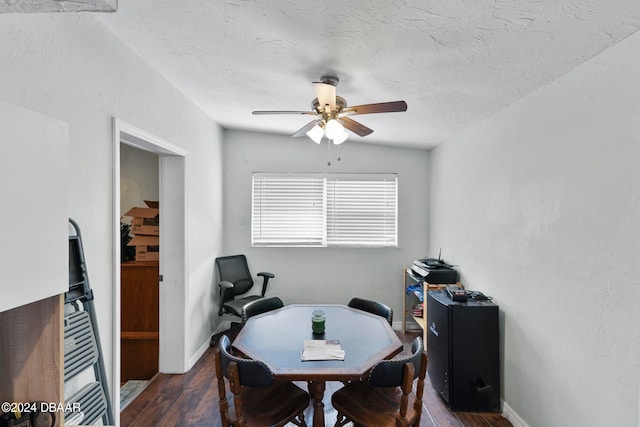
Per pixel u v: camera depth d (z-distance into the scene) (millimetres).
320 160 3986
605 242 1492
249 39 1777
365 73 2031
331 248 3990
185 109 2773
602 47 1467
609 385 1474
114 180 1831
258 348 1847
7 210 795
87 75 1629
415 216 3990
